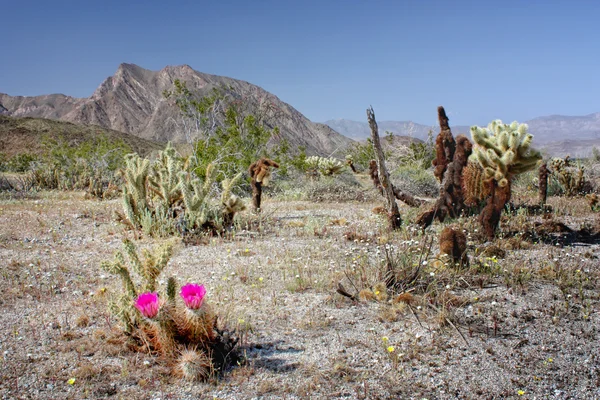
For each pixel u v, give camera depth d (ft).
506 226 27.99
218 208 30.91
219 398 10.98
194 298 11.95
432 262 19.01
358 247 24.80
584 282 18.44
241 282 19.29
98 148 81.20
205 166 54.85
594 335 14.14
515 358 12.82
